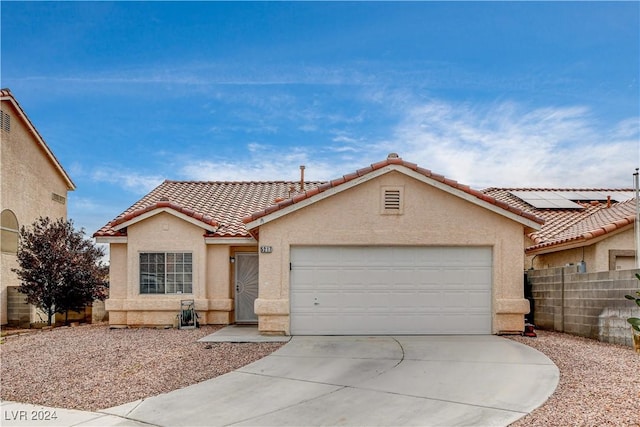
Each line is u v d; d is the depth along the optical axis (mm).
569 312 15766
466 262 15406
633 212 17750
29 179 24734
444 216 15289
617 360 11352
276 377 10555
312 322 15266
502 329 15148
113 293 18000
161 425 8055
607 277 13984
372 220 15289
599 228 17047
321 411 8461
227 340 14320
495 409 8211
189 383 10281
